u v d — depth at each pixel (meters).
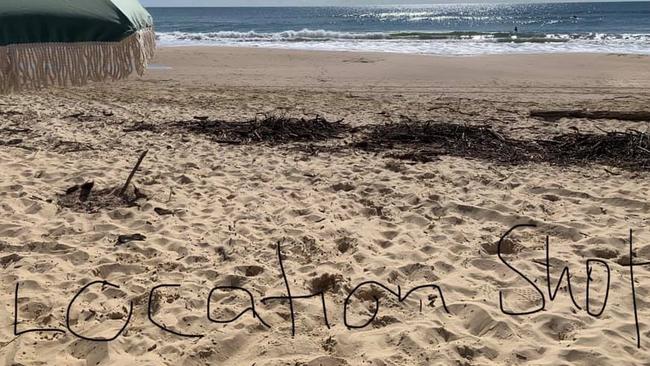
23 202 5.85
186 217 5.60
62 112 10.84
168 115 10.84
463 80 16.81
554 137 8.84
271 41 33.53
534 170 7.26
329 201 6.11
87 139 8.78
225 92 14.10
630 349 3.36
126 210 5.72
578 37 34.59
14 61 2.00
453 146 8.47
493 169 7.29
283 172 7.20
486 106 12.16
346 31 47.94
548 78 17.14
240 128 9.57
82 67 2.13
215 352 3.37
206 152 8.16
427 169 7.30
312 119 10.37
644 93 14.09
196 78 16.94
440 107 11.89
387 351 3.37
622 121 10.25
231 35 38.19
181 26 59.34
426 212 5.81
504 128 9.74
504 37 34.41
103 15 2.15
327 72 18.64
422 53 25.52
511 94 14.11
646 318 3.73
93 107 11.52
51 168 7.09
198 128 9.64
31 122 9.80
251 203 6.03
